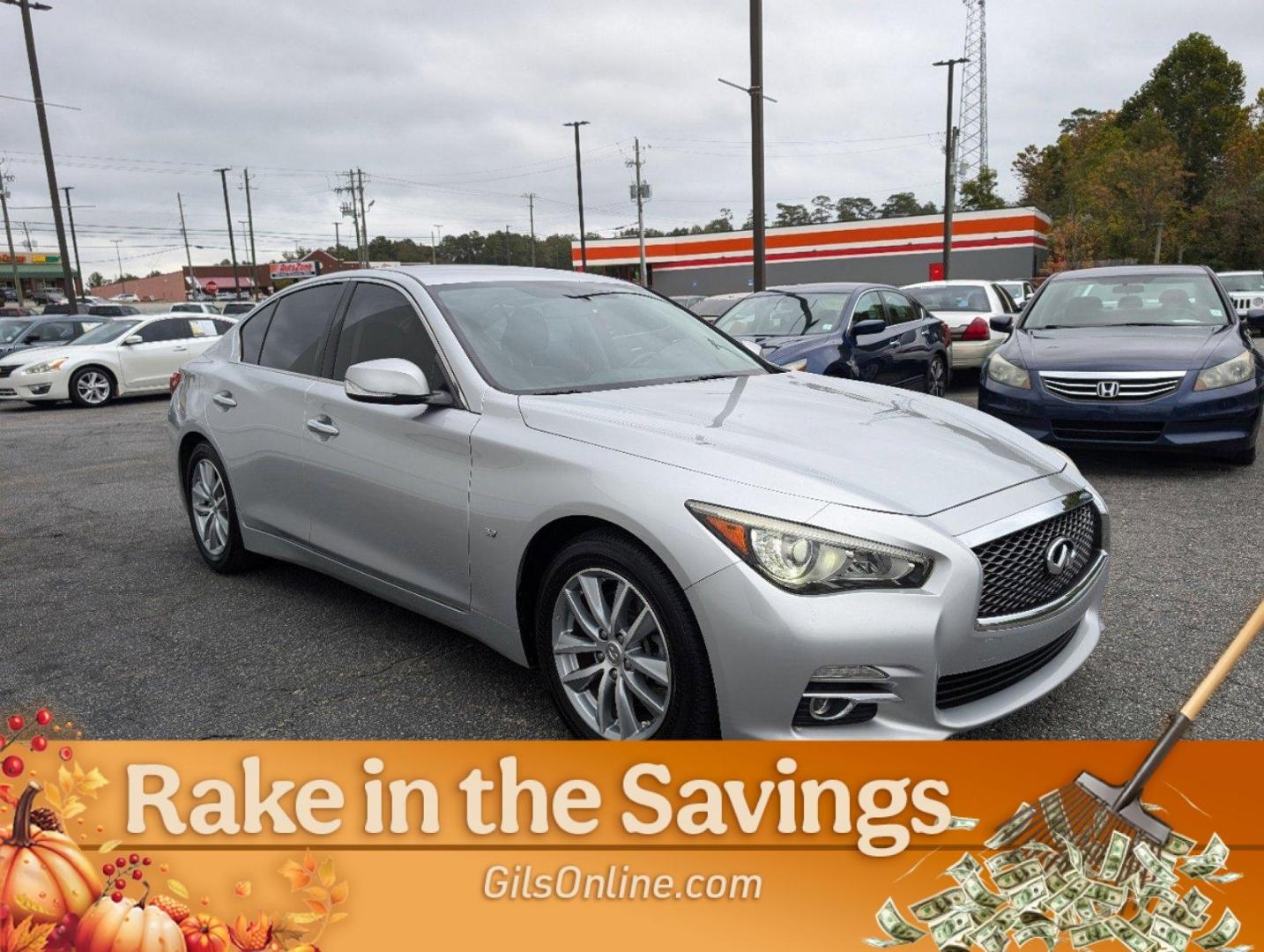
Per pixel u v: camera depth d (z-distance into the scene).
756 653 2.31
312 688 3.36
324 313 4.04
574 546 2.71
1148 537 5.00
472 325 3.49
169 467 8.13
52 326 17.52
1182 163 53.22
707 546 2.38
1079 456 7.15
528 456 2.87
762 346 7.94
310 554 3.96
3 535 5.78
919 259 49.91
